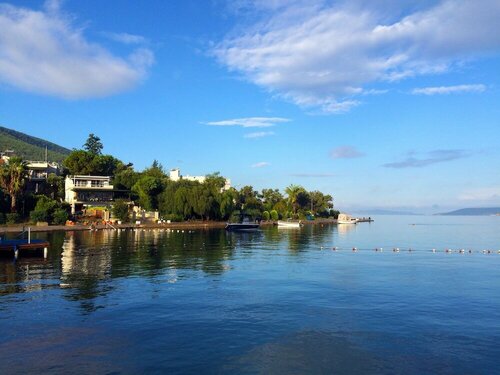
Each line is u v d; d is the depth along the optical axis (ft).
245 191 532.73
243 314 68.59
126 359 49.65
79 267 117.29
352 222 622.95
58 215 298.35
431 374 46.32
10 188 288.71
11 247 136.36
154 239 220.64
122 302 75.92
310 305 74.84
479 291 88.07
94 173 429.79
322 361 49.57
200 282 95.96
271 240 236.43
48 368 47.03
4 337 56.85
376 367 48.01
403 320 65.98
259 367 47.70
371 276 106.73
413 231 392.47
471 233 357.00
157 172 469.16
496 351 53.01
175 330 60.13
